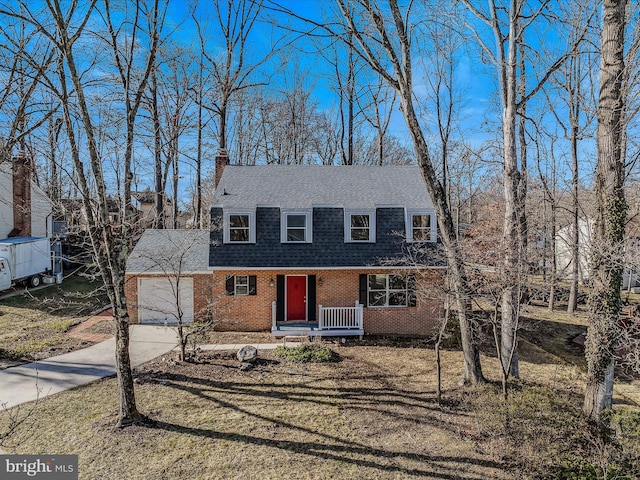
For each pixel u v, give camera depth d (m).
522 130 18.50
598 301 8.75
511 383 10.93
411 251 15.64
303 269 15.72
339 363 12.79
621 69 8.39
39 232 24.42
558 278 11.45
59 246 24.50
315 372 11.99
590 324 8.91
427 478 7.03
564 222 22.27
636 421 8.07
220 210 16.30
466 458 7.64
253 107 34.06
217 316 16.06
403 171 19.28
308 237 16.12
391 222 16.44
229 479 6.91
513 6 10.89
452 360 13.18
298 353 13.20
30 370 11.59
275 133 37.22
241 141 36.22
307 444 8.08
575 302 20.34
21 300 19.59
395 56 10.22
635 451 7.32
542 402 9.12
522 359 13.67
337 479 6.98
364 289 16.02
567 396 10.36
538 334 16.48
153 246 17.66
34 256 22.05
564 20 11.46
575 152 19.58
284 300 16.34
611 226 8.55
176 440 8.09
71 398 9.84
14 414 8.85
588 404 8.88
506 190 11.12
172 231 19.27
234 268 15.60
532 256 12.30
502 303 11.30
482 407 9.02
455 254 10.17
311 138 37.59
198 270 16.34
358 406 9.78
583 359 13.79
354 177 18.72
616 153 8.48
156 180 25.75
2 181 22.58
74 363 12.23
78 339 14.59
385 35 10.04
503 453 7.63
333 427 8.77
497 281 9.03
